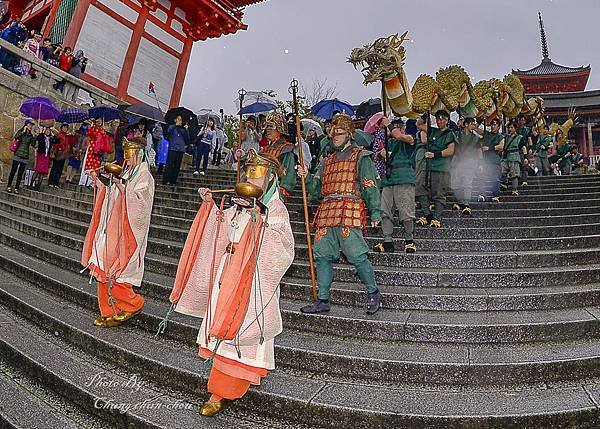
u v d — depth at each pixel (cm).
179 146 1034
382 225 562
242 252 296
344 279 508
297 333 402
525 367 322
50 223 787
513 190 901
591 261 524
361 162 432
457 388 320
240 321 283
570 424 278
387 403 292
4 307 493
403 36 620
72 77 1316
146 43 1781
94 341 385
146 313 423
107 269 403
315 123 1190
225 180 1139
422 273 480
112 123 1234
